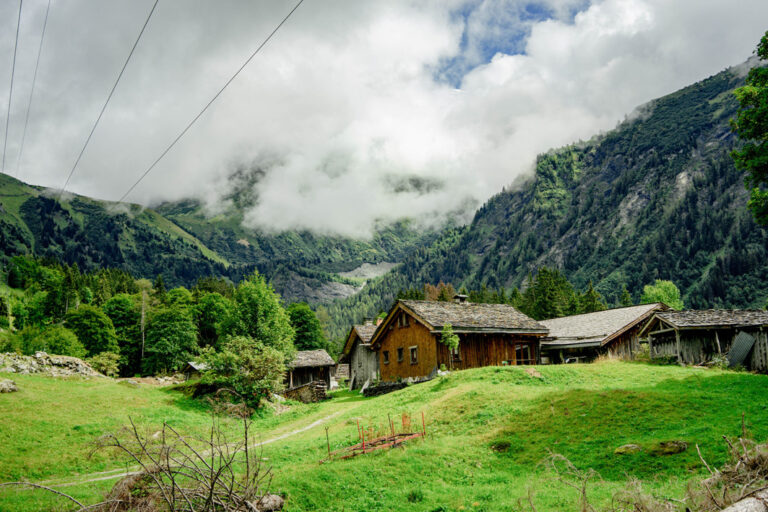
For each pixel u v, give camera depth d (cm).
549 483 1397
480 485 1463
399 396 3148
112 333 7950
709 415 1747
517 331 4034
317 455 1916
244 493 946
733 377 2331
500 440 1864
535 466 1550
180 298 10588
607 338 3934
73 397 3195
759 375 2389
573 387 2583
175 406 3541
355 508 1344
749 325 2995
